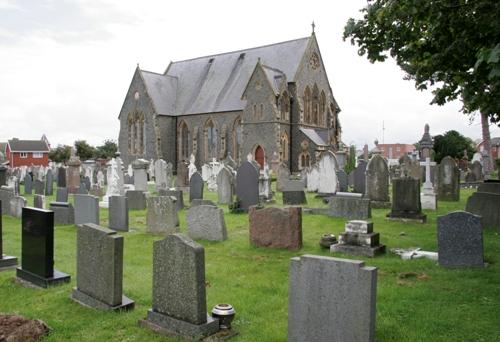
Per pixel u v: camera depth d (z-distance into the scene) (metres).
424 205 17.44
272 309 6.75
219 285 8.03
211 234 12.02
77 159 28.00
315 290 5.08
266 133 48.53
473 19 8.56
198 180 20.08
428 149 23.66
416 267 8.90
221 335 5.75
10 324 5.88
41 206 16.31
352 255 10.00
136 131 59.97
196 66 63.00
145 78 59.22
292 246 10.68
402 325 6.00
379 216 15.57
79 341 5.74
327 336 5.00
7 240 12.42
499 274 8.18
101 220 16.61
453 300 6.92
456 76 10.26
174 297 5.93
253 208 11.27
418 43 10.29
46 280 7.86
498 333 5.70
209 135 55.69
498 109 8.87
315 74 53.56
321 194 21.98
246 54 57.78
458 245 8.75
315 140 49.66
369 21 10.37
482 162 36.03
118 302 6.71
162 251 6.05
